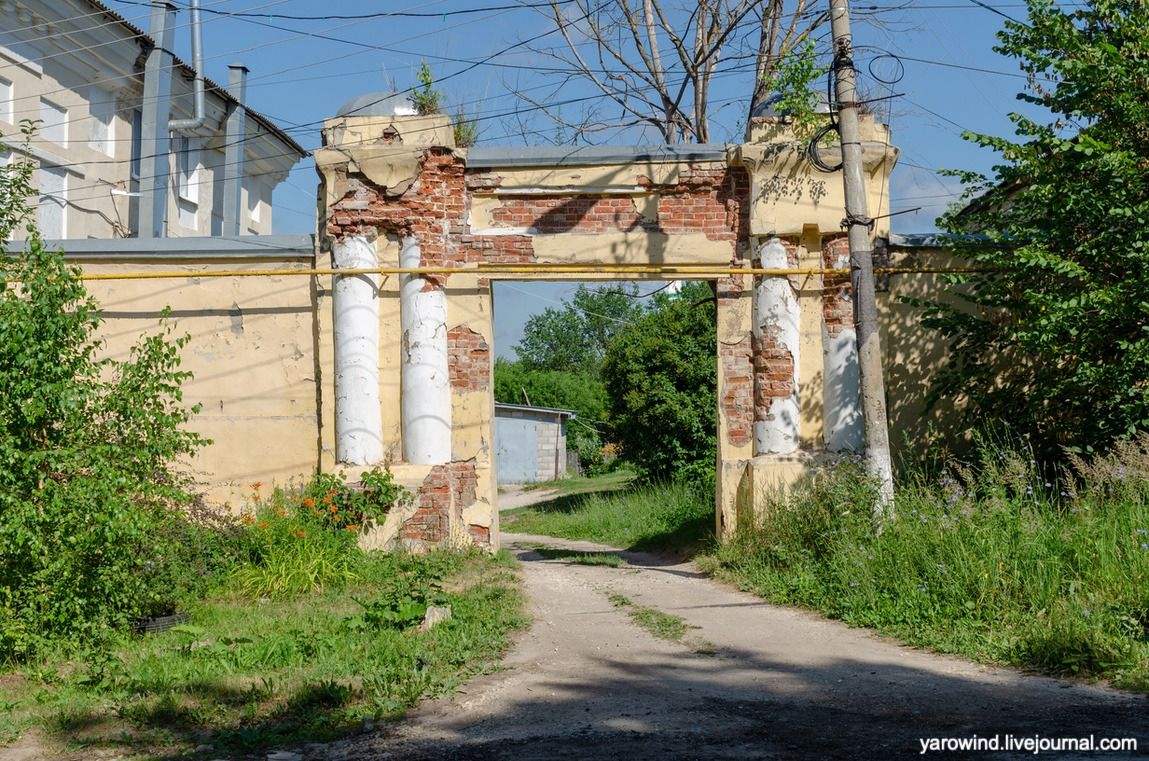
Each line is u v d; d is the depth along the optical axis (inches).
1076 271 410.3
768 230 504.4
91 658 307.1
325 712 243.8
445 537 506.6
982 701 237.5
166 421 340.8
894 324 520.1
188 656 303.6
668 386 928.3
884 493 422.6
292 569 441.1
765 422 508.4
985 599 319.6
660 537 671.1
